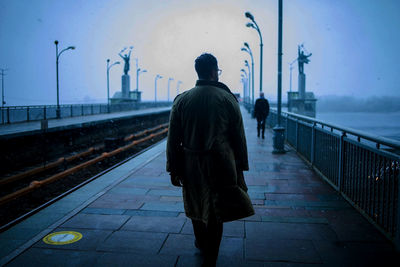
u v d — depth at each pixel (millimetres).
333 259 3352
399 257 3373
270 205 5113
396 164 3580
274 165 8406
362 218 4496
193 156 2771
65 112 28000
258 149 11281
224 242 3783
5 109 19672
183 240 3828
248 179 6887
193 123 2748
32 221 4430
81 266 3248
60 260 3365
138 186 6285
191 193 2889
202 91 2758
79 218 4551
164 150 10984
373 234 3951
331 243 3723
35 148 13594
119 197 5555
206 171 2732
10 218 6219
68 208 4961
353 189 5008
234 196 2771
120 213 4750
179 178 2965
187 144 2820
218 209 2730
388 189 3770
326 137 6637
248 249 3598
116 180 6762
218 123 2691
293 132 11203
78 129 17609
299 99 70312
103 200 5383
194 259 3375
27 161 13078
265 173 7461
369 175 4367
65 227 4223
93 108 34531
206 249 2879
